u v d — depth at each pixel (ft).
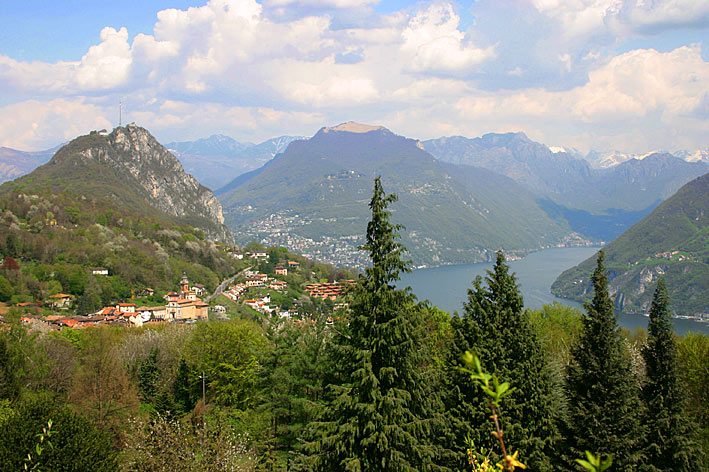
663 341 96.07
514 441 83.56
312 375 129.70
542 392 89.20
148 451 82.17
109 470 78.02
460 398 85.92
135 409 150.10
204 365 181.47
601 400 89.61
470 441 56.44
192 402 187.62
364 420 66.74
